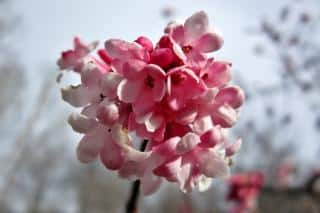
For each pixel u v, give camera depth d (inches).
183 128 7.4
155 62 7.4
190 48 7.5
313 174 17.7
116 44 7.4
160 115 7.3
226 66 7.5
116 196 115.3
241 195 20.4
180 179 7.3
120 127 7.3
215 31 7.5
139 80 7.4
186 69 7.2
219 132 7.3
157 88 7.3
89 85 7.6
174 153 7.2
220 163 7.4
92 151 7.5
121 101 7.4
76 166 110.5
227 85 7.5
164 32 7.6
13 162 58.6
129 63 7.3
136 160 7.2
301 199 19.5
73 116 7.5
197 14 7.5
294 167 27.2
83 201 113.1
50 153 79.8
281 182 26.8
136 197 8.2
